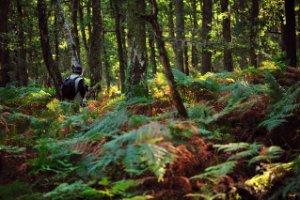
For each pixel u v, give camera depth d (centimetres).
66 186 505
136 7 990
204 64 2533
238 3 2712
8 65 1998
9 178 593
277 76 1018
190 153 512
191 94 929
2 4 1761
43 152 589
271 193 496
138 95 964
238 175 534
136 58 998
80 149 592
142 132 492
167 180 511
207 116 714
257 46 1873
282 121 604
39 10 1330
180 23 2430
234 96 762
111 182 542
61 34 2488
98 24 2052
